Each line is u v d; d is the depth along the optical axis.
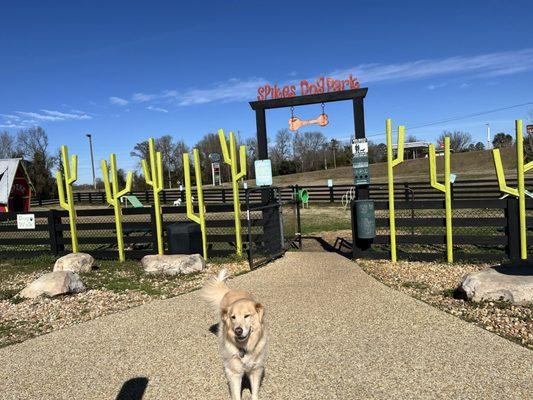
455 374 4.24
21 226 12.30
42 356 5.17
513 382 4.04
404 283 7.80
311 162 87.88
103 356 5.08
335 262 9.84
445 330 5.38
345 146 90.12
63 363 4.94
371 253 9.93
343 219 18.03
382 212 18.28
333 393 3.99
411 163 68.25
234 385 3.78
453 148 88.50
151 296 7.80
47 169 59.84
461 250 10.63
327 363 4.61
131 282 8.96
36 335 6.03
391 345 5.01
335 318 6.03
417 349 4.86
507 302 6.18
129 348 5.29
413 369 4.39
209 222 11.01
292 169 84.62
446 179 9.21
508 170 50.75
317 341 5.22
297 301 6.93
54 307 7.34
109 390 4.25
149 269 9.41
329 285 7.84
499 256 9.09
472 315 5.91
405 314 6.05
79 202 38.59
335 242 12.73
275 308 6.60
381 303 6.60
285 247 11.27
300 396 3.97
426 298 6.86
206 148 69.88
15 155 65.31
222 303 4.49
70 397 4.15
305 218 18.67
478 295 6.38
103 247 14.13
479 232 12.70
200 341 5.41
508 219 8.96
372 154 86.75
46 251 12.23
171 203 33.50
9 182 26.41
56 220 12.12
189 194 10.87
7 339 5.91
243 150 10.55
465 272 8.44
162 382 4.37
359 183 9.96
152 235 11.32
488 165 59.34
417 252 10.30
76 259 10.21
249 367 3.78
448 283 7.71
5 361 5.07
